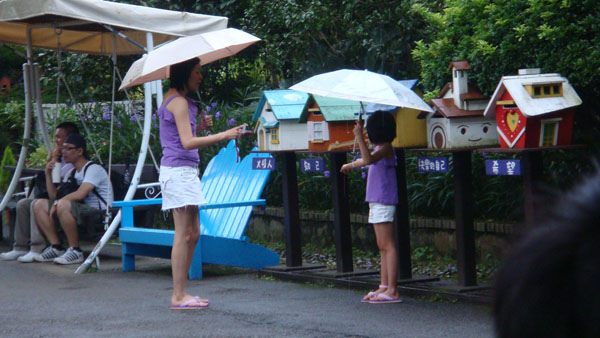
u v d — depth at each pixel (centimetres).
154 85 1046
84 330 642
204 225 1002
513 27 691
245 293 800
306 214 1102
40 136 1733
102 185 1038
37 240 1074
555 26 660
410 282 766
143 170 1166
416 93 746
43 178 1133
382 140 696
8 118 1920
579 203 77
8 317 705
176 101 704
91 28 1098
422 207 992
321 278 831
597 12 645
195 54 722
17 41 1157
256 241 1205
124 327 650
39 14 886
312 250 1084
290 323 646
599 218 75
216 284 862
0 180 1653
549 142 623
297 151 827
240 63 1565
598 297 74
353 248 1041
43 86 1689
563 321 75
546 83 617
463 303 698
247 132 689
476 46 729
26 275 948
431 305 699
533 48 683
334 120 763
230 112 1375
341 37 1277
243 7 1524
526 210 93
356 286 796
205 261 904
